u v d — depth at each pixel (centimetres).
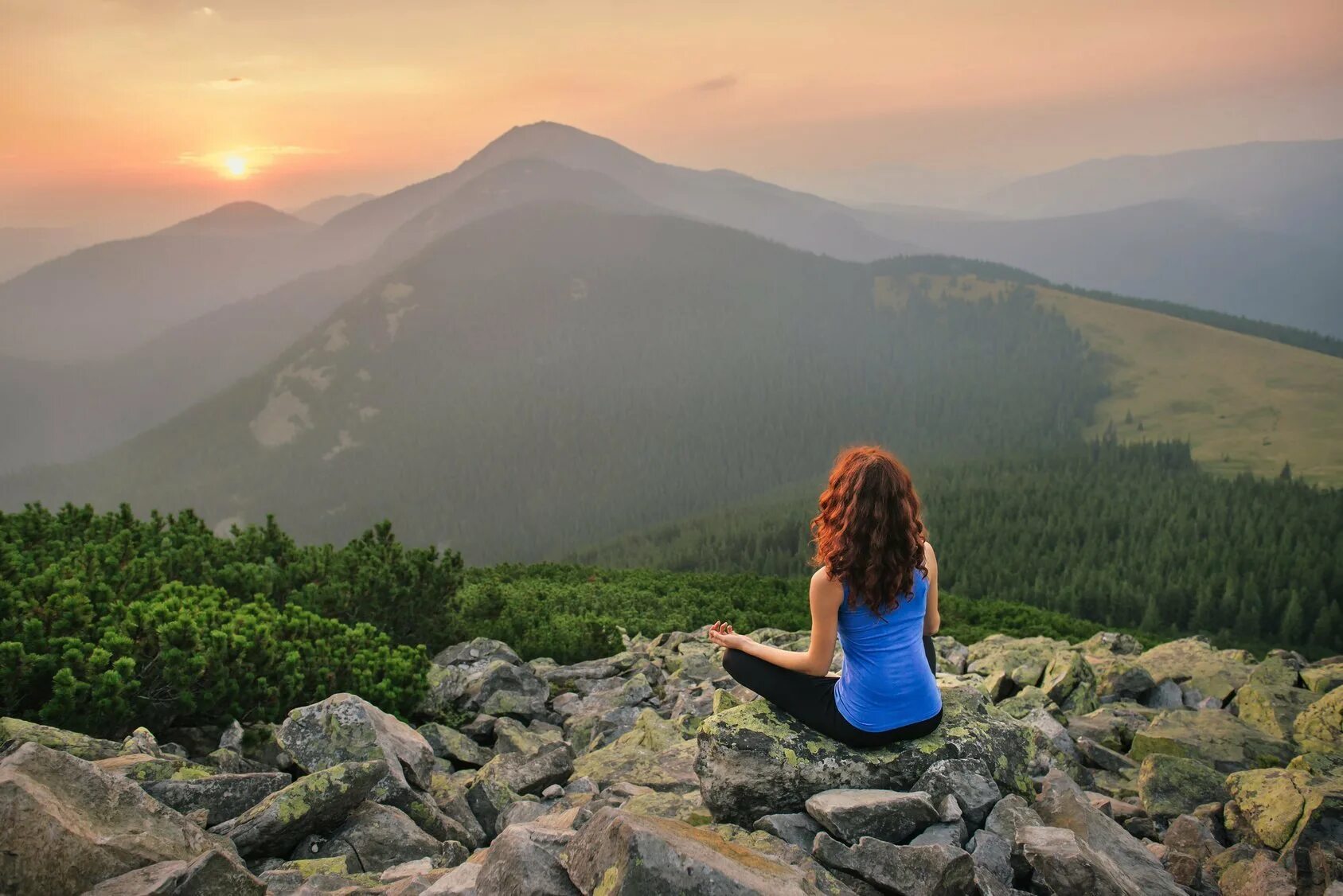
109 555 998
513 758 709
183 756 693
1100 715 966
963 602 3153
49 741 570
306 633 952
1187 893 460
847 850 434
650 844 333
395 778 586
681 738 856
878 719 494
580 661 1585
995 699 1105
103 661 711
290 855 521
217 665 775
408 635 1333
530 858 362
